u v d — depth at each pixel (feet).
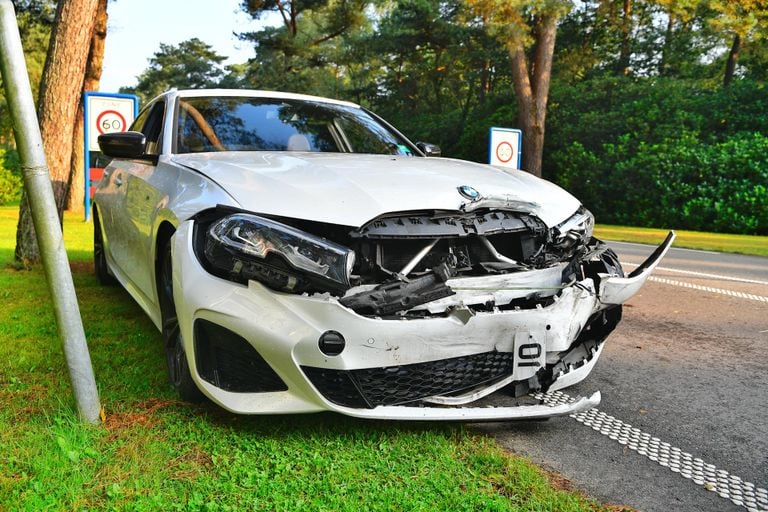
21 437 7.55
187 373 8.52
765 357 12.95
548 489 6.95
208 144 11.49
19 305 15.26
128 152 10.98
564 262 9.09
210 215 8.20
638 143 71.56
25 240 21.01
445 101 143.74
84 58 21.15
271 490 6.59
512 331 8.08
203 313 7.63
